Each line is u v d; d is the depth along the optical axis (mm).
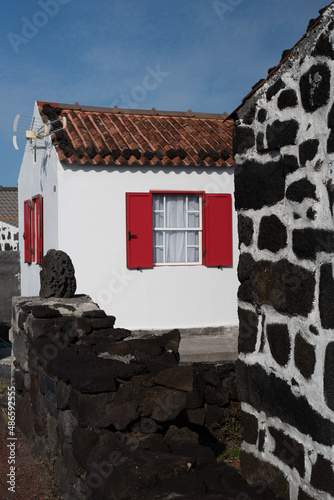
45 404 4699
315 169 3068
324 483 2926
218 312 8992
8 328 12203
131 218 8531
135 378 3699
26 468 4883
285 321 3363
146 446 3213
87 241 8414
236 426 5227
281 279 3395
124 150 8430
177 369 3619
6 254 13641
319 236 3010
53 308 5480
